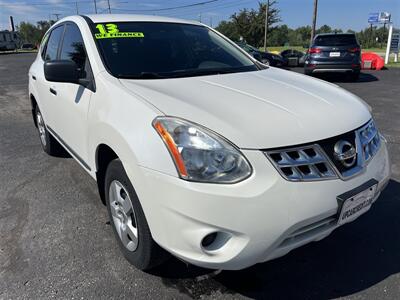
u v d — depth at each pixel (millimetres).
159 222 1991
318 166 1970
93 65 2742
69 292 2322
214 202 1822
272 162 1868
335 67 12164
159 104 2127
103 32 3039
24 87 11609
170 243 1980
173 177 1892
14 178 4055
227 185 1835
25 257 2668
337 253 2689
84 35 3037
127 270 2514
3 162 4559
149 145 1992
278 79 2854
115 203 2533
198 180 1854
